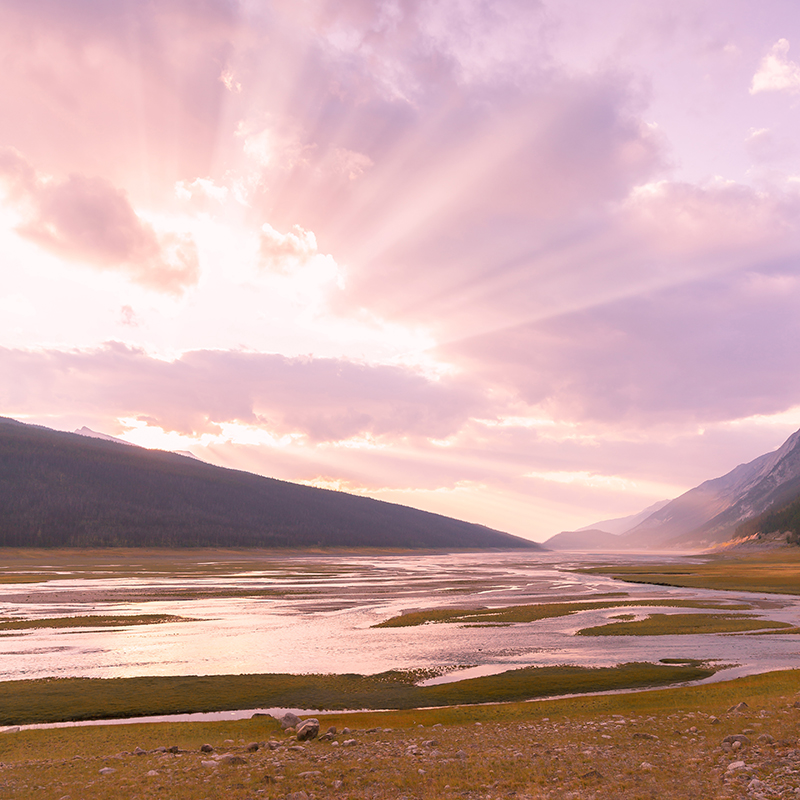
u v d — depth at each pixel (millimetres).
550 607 91625
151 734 31516
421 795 18922
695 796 17391
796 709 28594
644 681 44375
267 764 23109
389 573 185625
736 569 188375
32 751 28531
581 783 19344
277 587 126750
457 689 42969
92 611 85250
